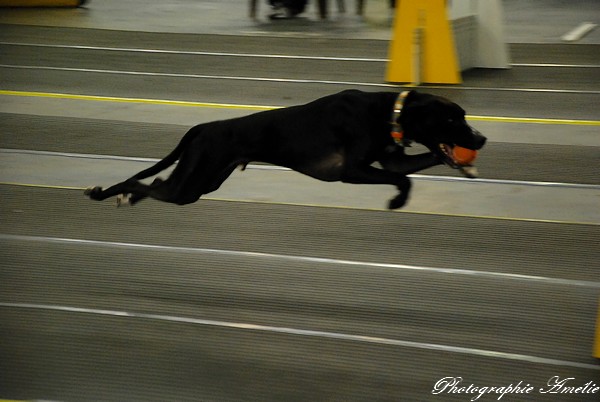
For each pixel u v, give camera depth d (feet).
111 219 37.99
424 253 34.12
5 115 54.65
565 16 94.73
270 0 91.81
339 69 66.64
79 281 31.76
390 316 28.89
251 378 25.11
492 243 35.12
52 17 91.25
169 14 94.84
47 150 47.98
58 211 38.99
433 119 25.76
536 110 55.52
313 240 35.55
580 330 27.89
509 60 70.18
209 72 66.23
